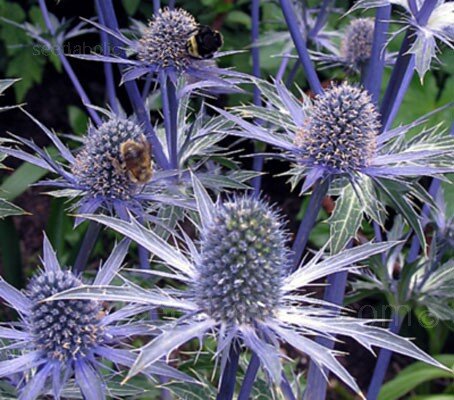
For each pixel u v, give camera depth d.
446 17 0.42
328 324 0.35
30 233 0.75
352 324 0.35
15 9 0.77
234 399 0.43
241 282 0.35
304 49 0.45
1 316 0.61
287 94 0.42
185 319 0.35
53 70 0.90
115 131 0.42
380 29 0.44
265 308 0.36
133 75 0.44
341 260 0.36
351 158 0.40
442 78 0.72
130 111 0.82
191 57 0.44
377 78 0.45
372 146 0.40
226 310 0.35
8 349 0.39
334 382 0.61
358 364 0.65
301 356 0.65
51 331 0.36
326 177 0.40
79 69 0.90
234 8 0.78
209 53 0.44
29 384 0.36
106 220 0.36
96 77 0.90
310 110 0.42
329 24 0.64
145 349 0.33
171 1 0.48
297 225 0.76
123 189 0.42
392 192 0.40
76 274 0.42
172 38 0.44
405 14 0.44
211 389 0.41
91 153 0.42
